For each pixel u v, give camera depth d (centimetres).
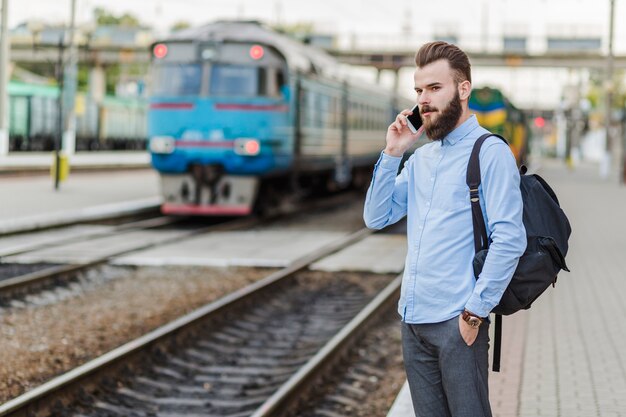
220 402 739
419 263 359
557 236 360
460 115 361
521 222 348
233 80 1923
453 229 355
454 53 360
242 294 1086
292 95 2058
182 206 1956
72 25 3744
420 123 370
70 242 1614
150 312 1049
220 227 1909
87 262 1312
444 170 360
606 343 830
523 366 741
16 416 617
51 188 2555
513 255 342
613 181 4341
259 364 866
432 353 367
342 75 2556
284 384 729
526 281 352
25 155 3931
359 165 2903
